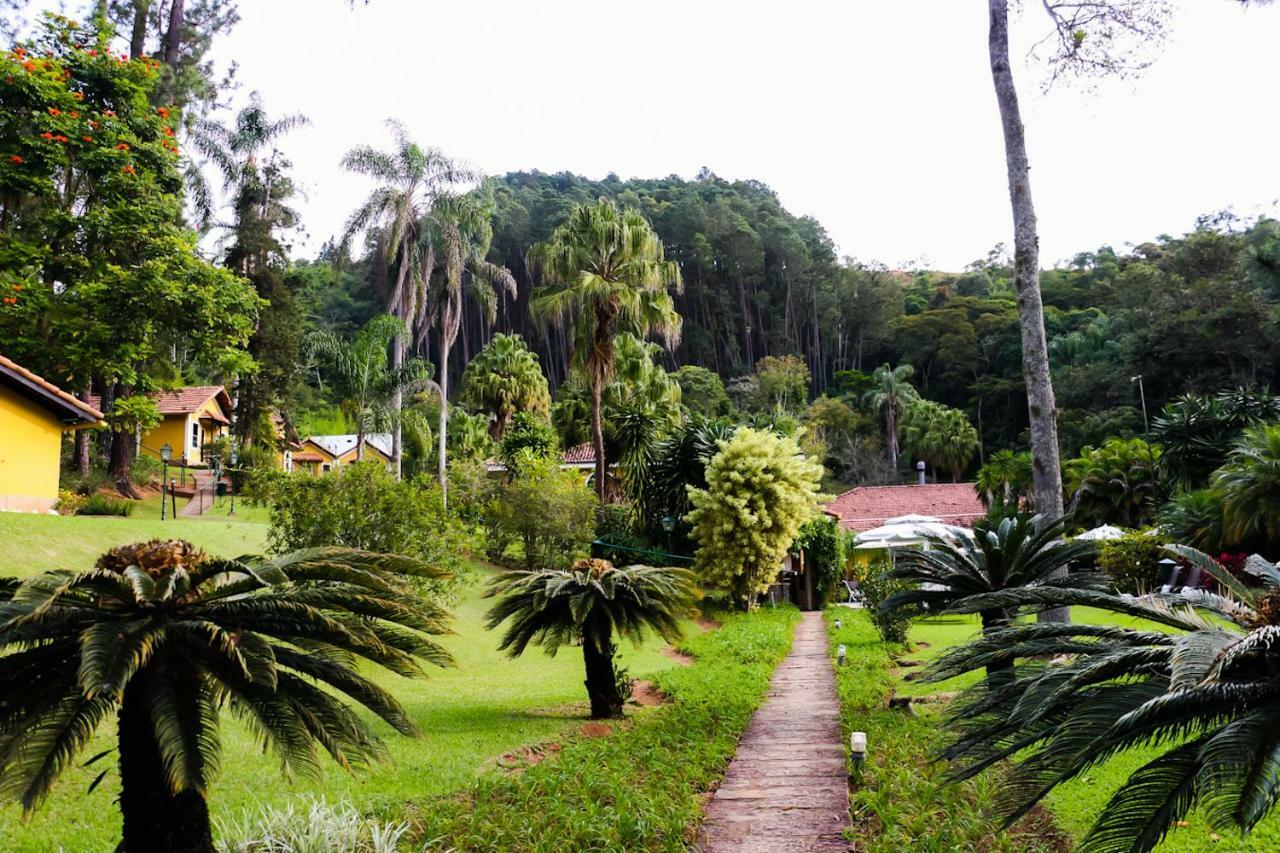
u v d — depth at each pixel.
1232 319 51.50
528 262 30.11
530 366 43.81
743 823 6.98
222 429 38.47
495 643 16.86
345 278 71.06
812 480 25.20
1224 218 67.69
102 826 6.16
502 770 8.13
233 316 22.52
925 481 67.31
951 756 5.38
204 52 30.67
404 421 31.80
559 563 24.38
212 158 31.55
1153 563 22.17
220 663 4.57
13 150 20.12
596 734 10.03
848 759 8.47
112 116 21.23
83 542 13.70
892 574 10.81
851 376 77.00
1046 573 10.25
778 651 17.73
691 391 66.50
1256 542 24.92
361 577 5.03
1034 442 11.20
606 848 5.91
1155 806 4.07
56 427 16.72
